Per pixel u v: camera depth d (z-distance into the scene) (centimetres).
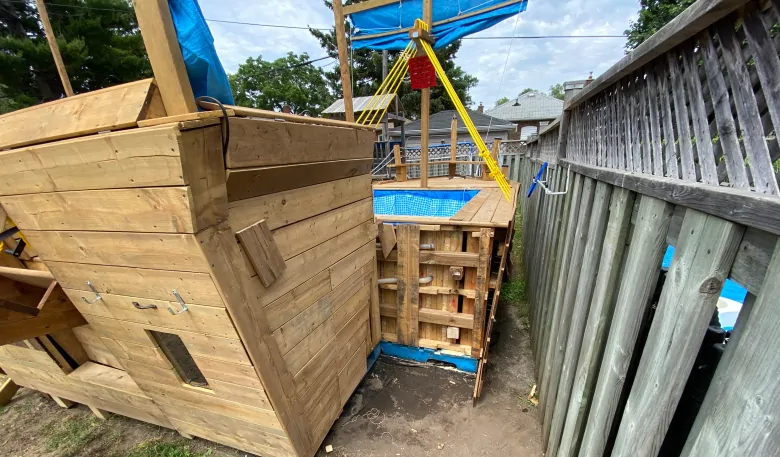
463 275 295
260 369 159
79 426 279
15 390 318
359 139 216
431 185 560
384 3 443
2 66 938
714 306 74
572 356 165
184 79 112
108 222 131
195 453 244
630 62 118
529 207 552
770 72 65
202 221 117
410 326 319
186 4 124
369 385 298
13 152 128
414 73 431
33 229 151
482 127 1551
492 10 388
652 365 94
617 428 132
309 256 188
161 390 213
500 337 362
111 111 112
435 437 243
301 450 205
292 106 2825
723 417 71
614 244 125
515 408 264
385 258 306
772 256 59
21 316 172
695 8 78
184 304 145
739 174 73
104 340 198
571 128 243
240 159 124
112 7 1141
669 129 101
